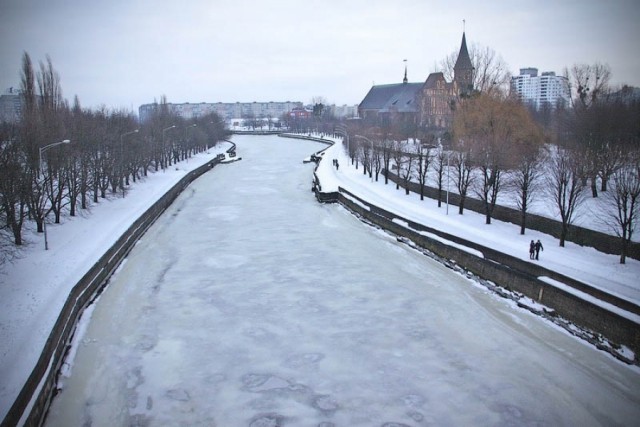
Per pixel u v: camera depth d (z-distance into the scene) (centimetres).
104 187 7694
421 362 3409
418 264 5262
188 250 5741
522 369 3316
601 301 3541
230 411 2917
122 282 4766
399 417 2875
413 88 17525
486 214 6069
